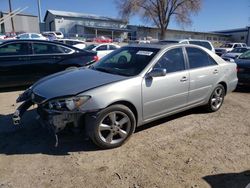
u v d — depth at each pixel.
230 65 5.97
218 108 5.90
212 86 5.53
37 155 3.81
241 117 5.58
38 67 7.66
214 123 5.18
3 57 7.19
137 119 4.25
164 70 4.26
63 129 3.77
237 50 18.81
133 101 4.08
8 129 4.68
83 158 3.75
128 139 4.19
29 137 4.38
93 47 16.66
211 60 5.57
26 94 4.31
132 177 3.33
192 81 5.00
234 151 4.06
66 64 8.01
